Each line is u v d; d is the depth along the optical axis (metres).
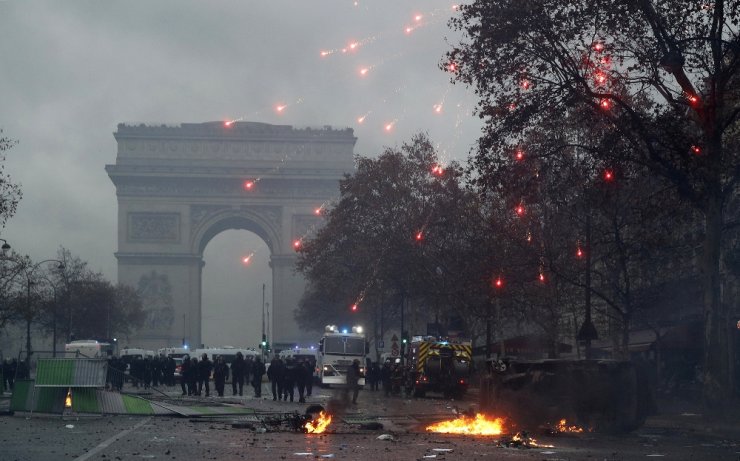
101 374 46.00
